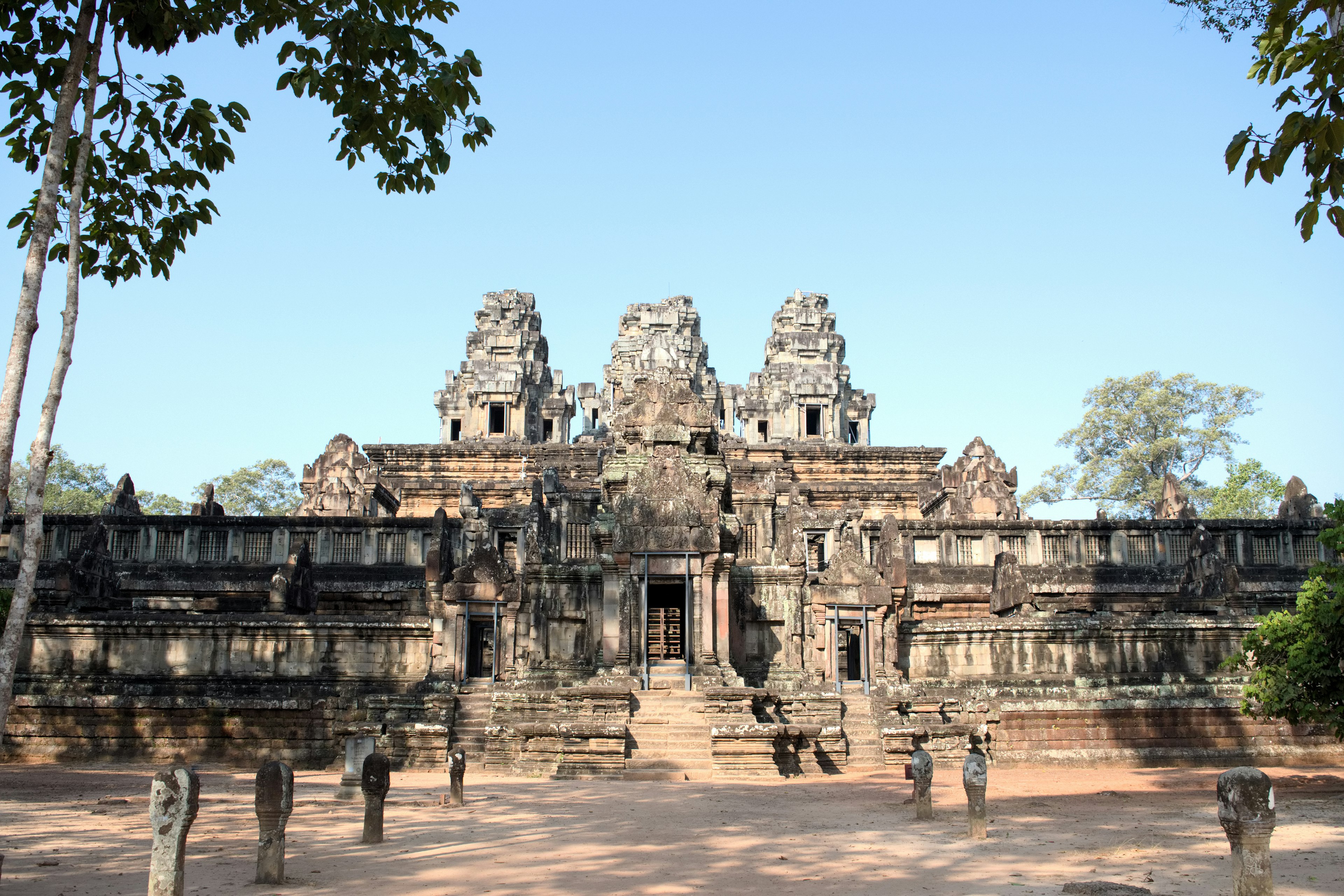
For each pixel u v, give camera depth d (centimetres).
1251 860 1098
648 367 7738
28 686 3472
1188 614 3959
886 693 3425
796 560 3862
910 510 6369
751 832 1750
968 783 1698
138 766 3244
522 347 7894
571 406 8044
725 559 3462
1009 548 4788
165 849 1140
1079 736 3272
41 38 1505
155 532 4778
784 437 7594
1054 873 1366
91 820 1920
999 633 3728
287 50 1623
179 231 1664
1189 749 3269
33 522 1207
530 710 3209
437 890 1269
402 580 4681
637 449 3988
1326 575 2194
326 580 4678
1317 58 1173
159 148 1584
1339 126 1173
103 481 8925
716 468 3891
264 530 4803
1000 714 3272
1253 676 3216
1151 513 8312
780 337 7894
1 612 3562
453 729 3197
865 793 2412
